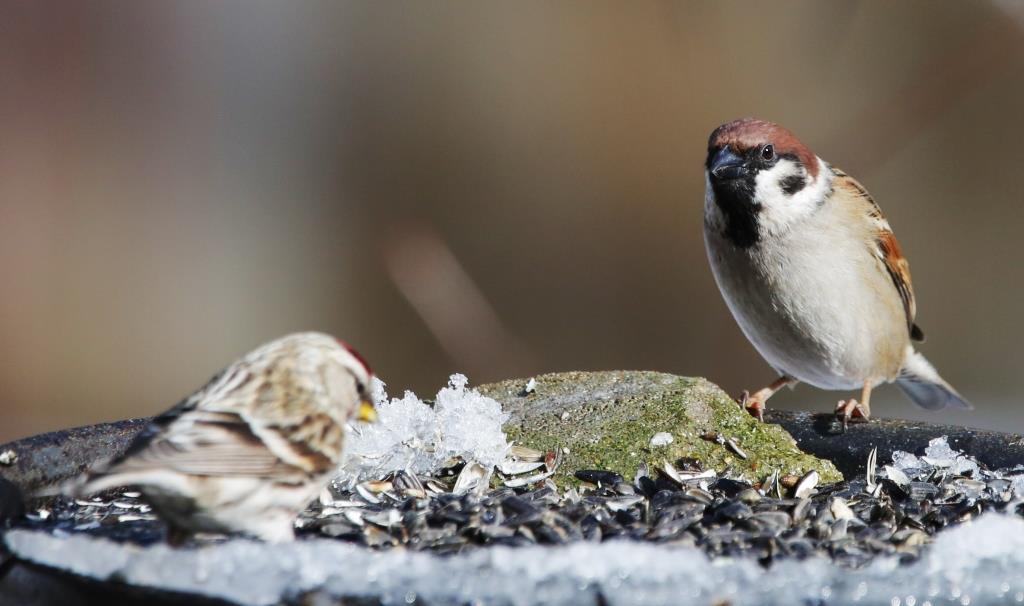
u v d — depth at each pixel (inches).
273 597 173.3
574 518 224.2
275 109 628.7
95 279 590.6
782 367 331.6
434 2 629.9
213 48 629.6
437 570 181.0
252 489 189.6
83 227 593.0
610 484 250.5
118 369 580.7
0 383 561.9
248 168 623.2
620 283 593.3
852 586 178.9
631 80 610.5
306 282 608.7
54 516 222.8
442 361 594.2
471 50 625.3
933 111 528.1
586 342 587.8
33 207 585.3
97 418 556.4
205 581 176.1
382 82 627.2
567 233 600.7
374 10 634.2
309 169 624.1
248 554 183.3
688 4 597.6
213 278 605.0
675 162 600.1
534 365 523.2
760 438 265.6
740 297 320.2
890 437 269.6
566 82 616.7
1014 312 574.2
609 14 618.2
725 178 303.1
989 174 587.5
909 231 589.6
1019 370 555.2
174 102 619.8
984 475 250.7
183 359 588.7
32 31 597.3
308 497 199.6
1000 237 583.5
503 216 604.4
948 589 177.8
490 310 521.0
